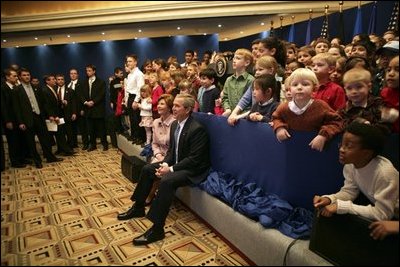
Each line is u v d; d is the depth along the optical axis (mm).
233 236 2119
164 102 3312
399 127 1558
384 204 1430
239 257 2082
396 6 4668
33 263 2049
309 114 1843
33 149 4492
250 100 2590
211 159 2846
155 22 7820
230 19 7684
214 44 9117
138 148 4293
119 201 3115
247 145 2369
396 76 1494
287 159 2002
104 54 8828
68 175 4051
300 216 1878
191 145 2715
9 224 2625
